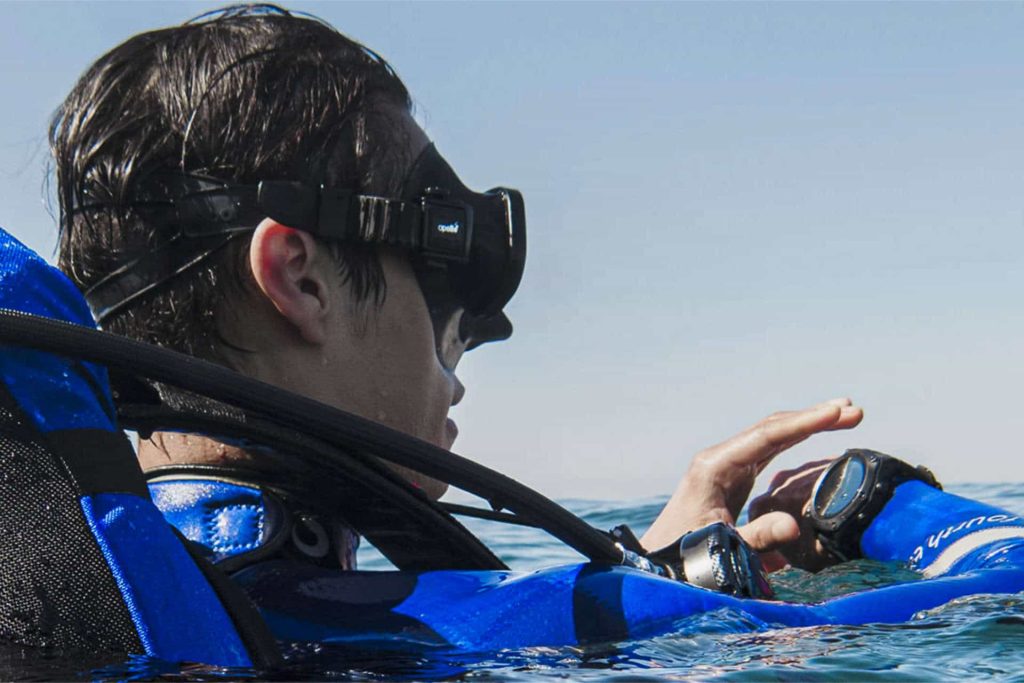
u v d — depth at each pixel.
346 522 1.10
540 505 1.00
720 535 1.21
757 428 1.59
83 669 0.75
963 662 0.97
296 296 1.04
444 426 1.17
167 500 1.03
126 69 1.08
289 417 0.86
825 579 1.51
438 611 0.94
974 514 1.46
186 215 1.03
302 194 1.04
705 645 0.96
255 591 0.96
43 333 0.76
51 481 0.77
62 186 1.09
